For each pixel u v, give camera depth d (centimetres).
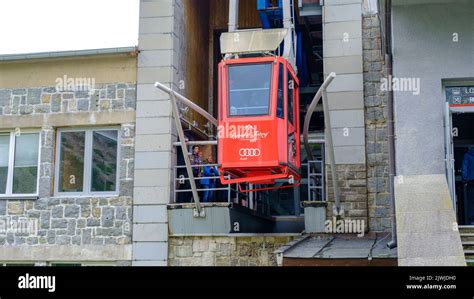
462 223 1482
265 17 1712
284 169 1308
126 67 1559
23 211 1547
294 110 1429
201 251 1455
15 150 1587
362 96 1461
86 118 1555
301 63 1745
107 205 1514
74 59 1578
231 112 1321
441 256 879
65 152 1572
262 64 1330
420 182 999
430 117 1116
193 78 1734
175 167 1528
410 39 1138
